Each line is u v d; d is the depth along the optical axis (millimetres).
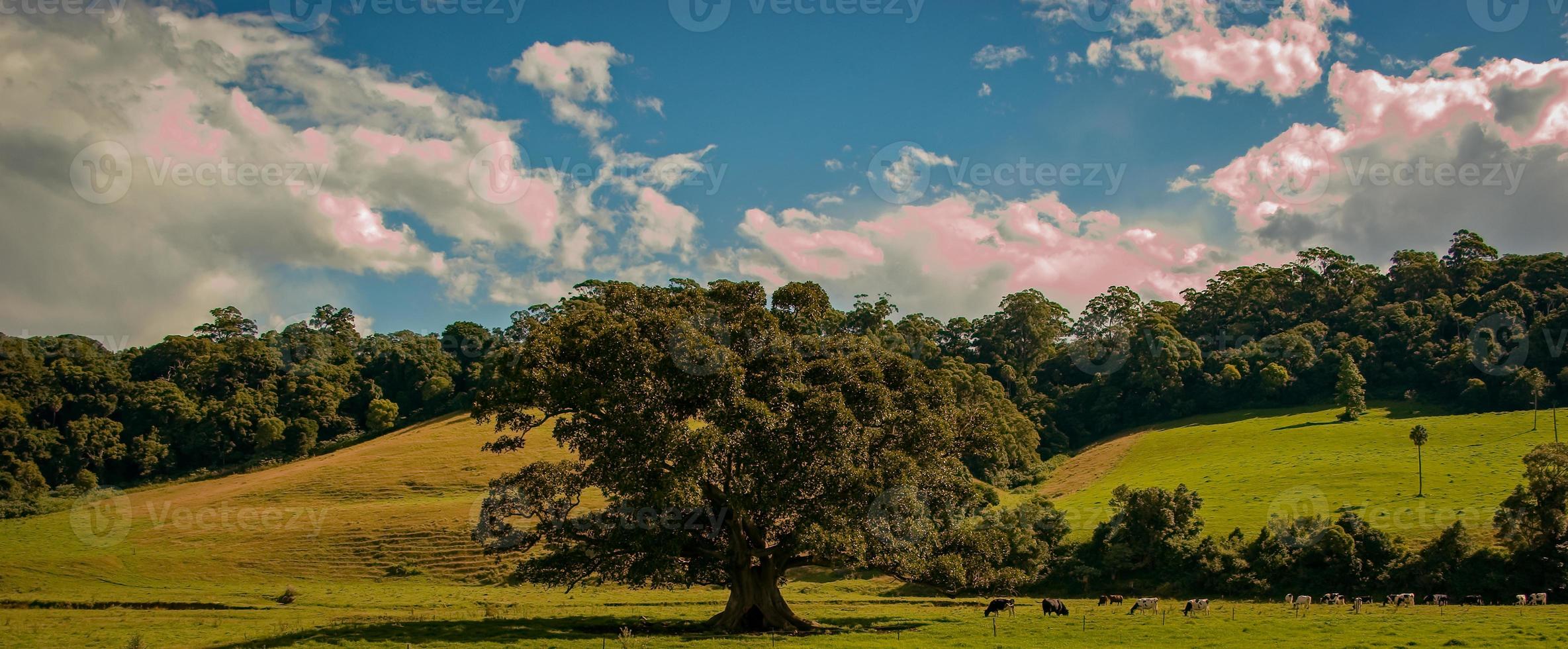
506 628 39906
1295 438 114438
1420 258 161375
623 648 34062
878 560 41875
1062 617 46031
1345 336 144750
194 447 115438
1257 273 174000
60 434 107125
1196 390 142375
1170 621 43219
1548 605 51375
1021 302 166875
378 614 47156
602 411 39469
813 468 38438
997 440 46812
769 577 41594
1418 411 125000
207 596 55594
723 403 37375
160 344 138500
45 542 74250
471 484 91000
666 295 41812
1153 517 67688
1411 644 33250
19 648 34281
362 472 95875
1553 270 148750
